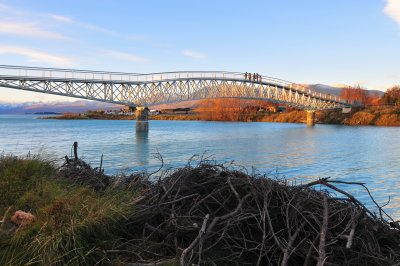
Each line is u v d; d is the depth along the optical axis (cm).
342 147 3812
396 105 13400
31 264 331
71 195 518
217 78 8938
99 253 376
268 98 10306
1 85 5428
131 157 2788
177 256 371
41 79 5903
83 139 5069
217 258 379
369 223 437
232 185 479
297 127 10562
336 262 378
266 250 389
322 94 12338
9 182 553
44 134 6353
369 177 1788
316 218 399
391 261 367
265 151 3331
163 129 9038
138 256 378
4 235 380
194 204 479
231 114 19262
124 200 534
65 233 375
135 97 7319
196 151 3312
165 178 582
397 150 3447
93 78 6625
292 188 498
